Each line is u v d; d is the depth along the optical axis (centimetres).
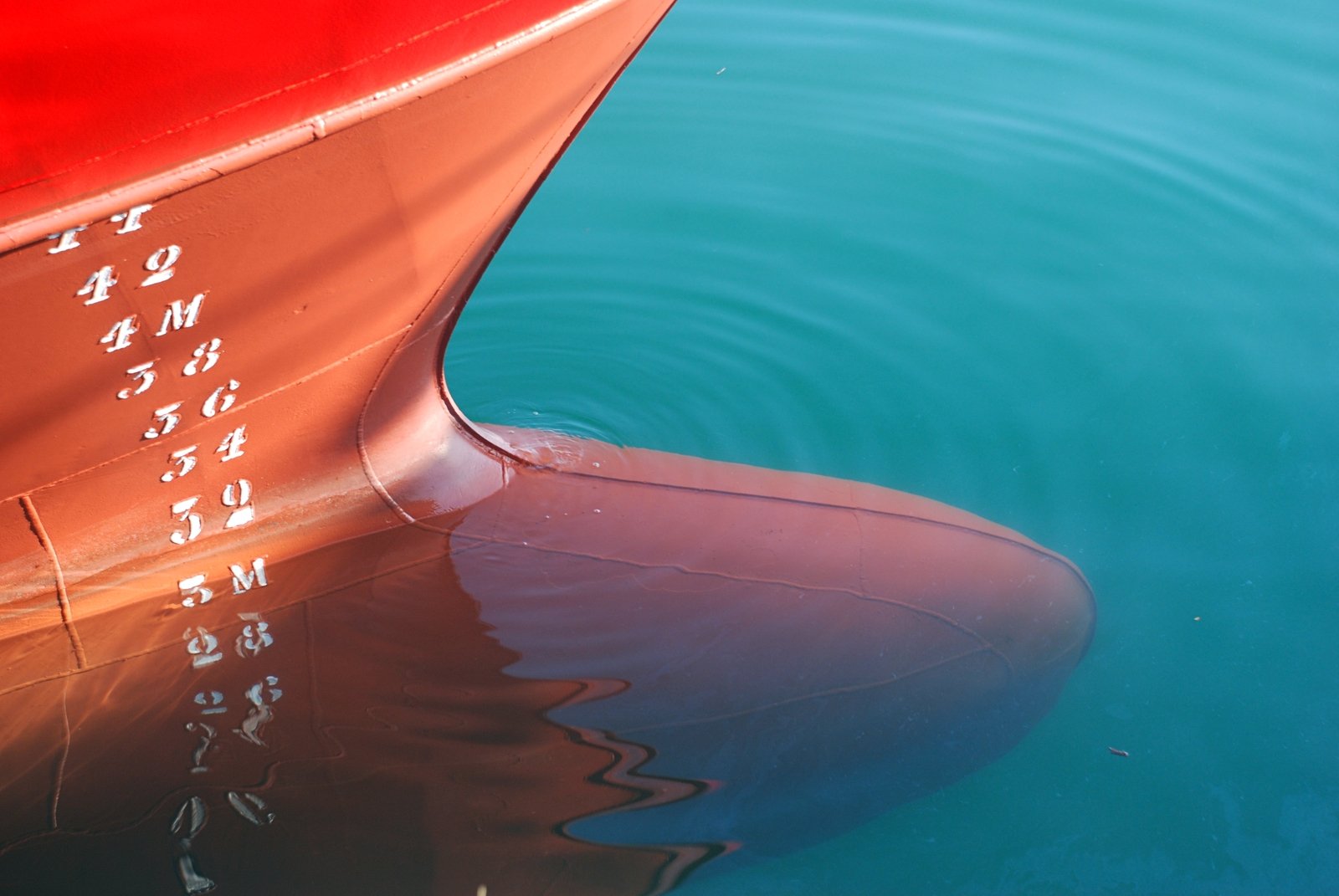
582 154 423
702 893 193
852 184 411
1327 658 246
